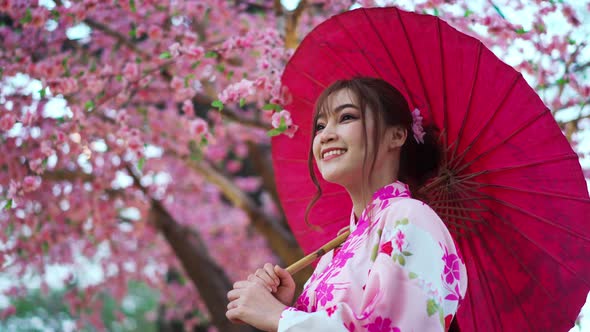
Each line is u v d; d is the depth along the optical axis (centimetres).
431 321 212
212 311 662
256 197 841
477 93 260
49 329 1320
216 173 677
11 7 497
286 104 315
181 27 558
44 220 646
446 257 228
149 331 1519
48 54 527
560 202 250
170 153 683
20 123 498
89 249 743
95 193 652
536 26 455
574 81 462
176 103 630
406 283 216
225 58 482
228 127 681
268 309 237
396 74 283
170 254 817
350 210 303
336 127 258
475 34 468
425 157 268
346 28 288
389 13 274
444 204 271
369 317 212
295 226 314
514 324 262
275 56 445
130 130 499
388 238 229
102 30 559
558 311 254
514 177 257
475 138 263
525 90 249
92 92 536
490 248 265
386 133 259
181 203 835
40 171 489
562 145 248
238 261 830
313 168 300
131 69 514
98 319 843
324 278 239
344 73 300
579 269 249
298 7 517
